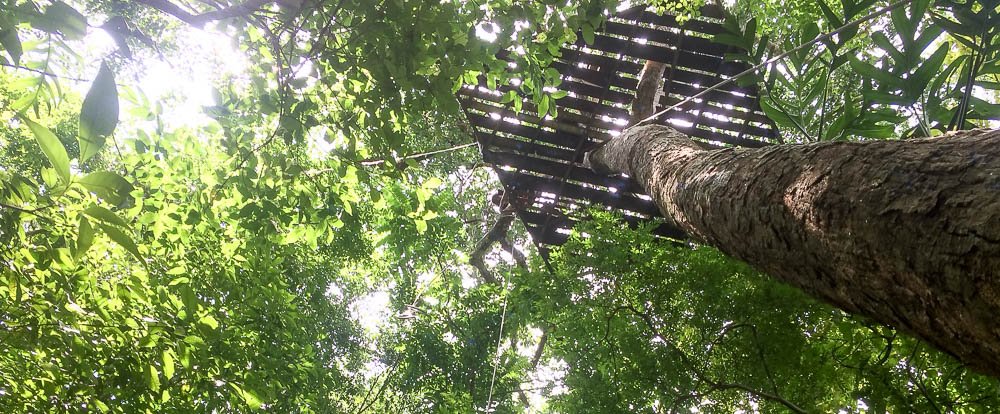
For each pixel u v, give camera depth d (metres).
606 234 3.42
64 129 5.88
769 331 2.92
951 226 0.79
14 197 1.43
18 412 2.10
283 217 2.50
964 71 2.25
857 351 2.89
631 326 3.32
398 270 7.83
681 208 1.83
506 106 4.01
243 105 2.17
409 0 1.58
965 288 0.75
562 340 3.90
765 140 4.22
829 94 4.04
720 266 3.06
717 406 3.24
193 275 3.19
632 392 3.24
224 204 2.69
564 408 3.48
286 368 4.54
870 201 0.95
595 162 4.11
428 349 6.61
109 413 2.38
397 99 1.86
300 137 1.98
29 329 1.93
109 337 2.37
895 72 2.24
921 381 2.73
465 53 1.73
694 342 3.31
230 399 2.99
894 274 0.89
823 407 3.01
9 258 1.65
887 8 2.12
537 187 4.45
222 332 3.14
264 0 1.55
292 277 6.24
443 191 6.56
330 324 7.86
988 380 2.48
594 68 4.16
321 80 1.84
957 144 0.95
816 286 1.17
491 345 6.58
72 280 1.97
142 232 2.91
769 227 1.25
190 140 2.55
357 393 8.31
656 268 3.21
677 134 2.81
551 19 2.00
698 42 3.77
